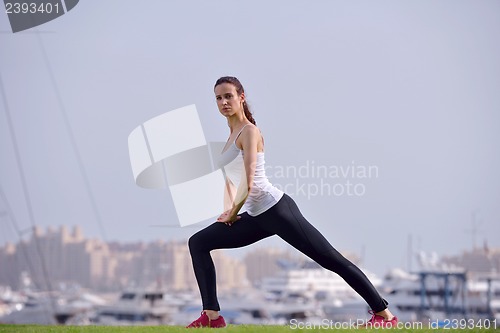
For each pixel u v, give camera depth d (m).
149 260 195.75
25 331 17.61
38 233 196.00
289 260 134.50
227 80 16.09
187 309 126.25
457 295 115.56
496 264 146.12
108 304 126.81
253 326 17.03
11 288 188.38
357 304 119.81
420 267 119.12
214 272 16.73
